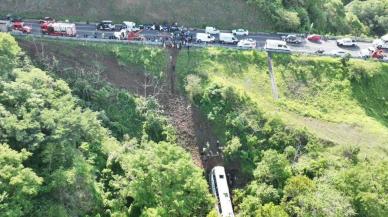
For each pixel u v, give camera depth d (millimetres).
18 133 84125
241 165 101875
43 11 126625
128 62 116188
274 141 102312
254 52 122625
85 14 127812
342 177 89562
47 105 94938
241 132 104625
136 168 89125
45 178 84062
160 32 126625
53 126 87938
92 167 89875
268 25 134625
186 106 110500
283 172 94000
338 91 120375
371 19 165875
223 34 124688
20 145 85750
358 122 113062
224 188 95438
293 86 119188
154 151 92000
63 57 114812
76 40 118312
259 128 104500
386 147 104250
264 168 95312
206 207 89250
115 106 107500
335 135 106125
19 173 78562
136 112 107188
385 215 85438
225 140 105000
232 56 121125
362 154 99562
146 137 103062
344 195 87750
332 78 122188
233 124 104875
